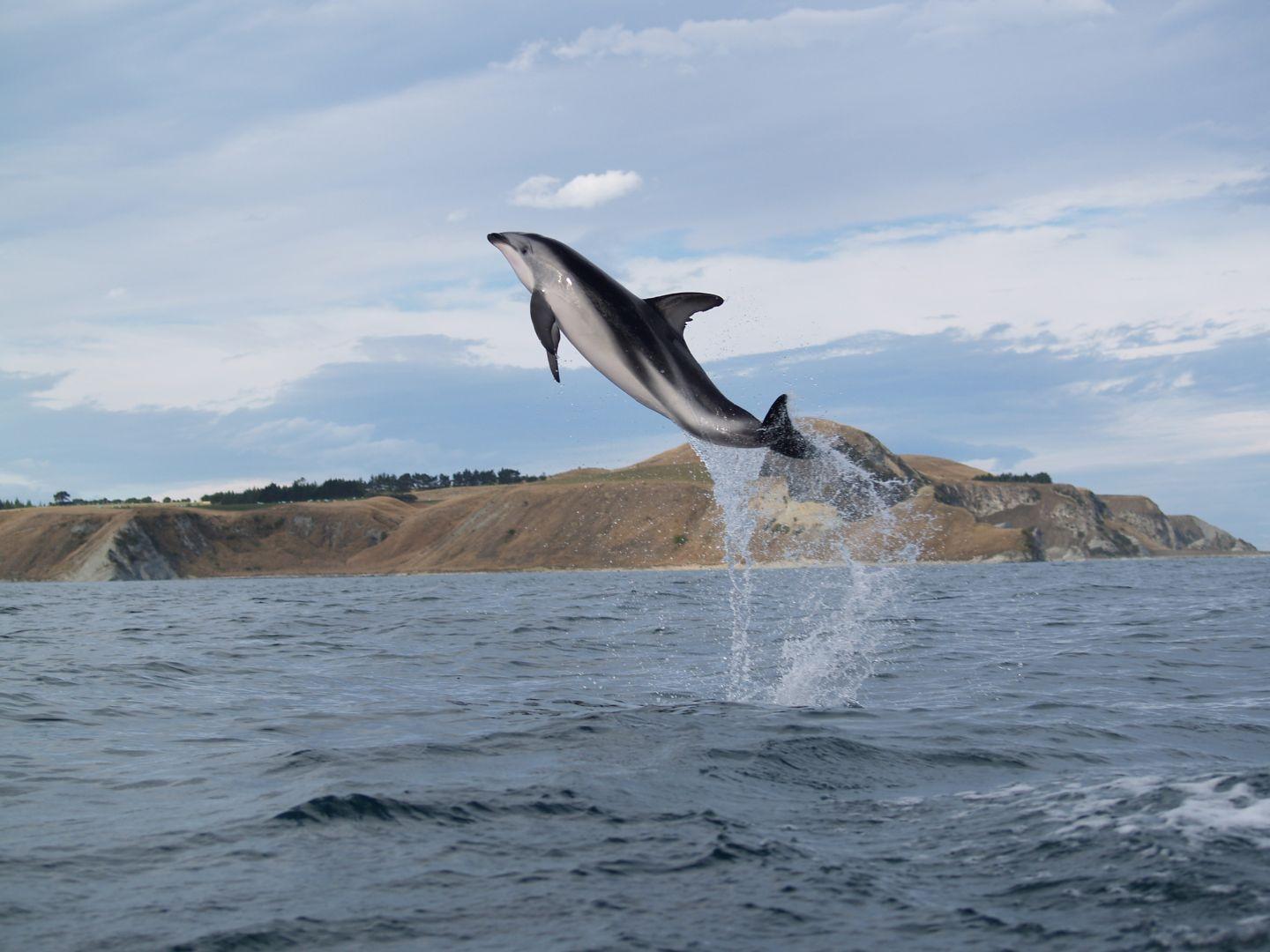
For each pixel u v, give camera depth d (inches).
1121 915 220.4
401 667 722.2
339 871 261.4
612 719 464.8
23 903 240.1
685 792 334.3
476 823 301.6
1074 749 397.1
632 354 342.0
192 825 305.7
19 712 528.4
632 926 222.8
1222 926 211.6
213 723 496.4
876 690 569.6
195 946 215.0
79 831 300.5
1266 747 403.2
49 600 2288.4
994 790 333.1
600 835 289.0
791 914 227.9
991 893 236.8
